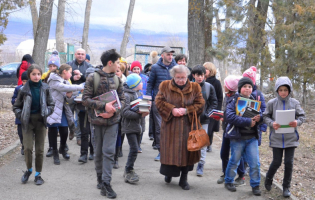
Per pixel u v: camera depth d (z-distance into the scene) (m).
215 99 6.34
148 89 7.32
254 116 5.11
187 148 5.21
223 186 5.76
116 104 4.93
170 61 7.26
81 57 7.95
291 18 12.65
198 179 6.09
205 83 6.27
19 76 7.39
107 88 4.97
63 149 6.97
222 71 26.36
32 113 5.39
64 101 6.74
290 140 5.16
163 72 7.23
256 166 5.30
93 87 4.98
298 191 5.98
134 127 5.69
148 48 17.78
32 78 5.28
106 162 5.07
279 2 12.41
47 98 5.48
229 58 13.49
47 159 6.96
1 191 5.18
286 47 12.17
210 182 5.95
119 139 6.50
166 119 5.29
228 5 12.78
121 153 7.43
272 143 5.28
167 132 5.34
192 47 13.51
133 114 5.57
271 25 12.98
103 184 5.09
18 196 5.01
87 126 6.74
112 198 5.02
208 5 13.47
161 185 5.69
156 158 7.17
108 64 5.02
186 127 5.30
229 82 5.84
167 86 5.36
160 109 5.31
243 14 12.96
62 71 6.61
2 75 23.91
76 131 8.13
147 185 5.66
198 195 5.32
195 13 13.39
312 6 11.97
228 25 13.34
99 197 5.05
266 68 12.96
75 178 5.87
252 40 12.77
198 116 5.41
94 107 4.87
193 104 5.34
